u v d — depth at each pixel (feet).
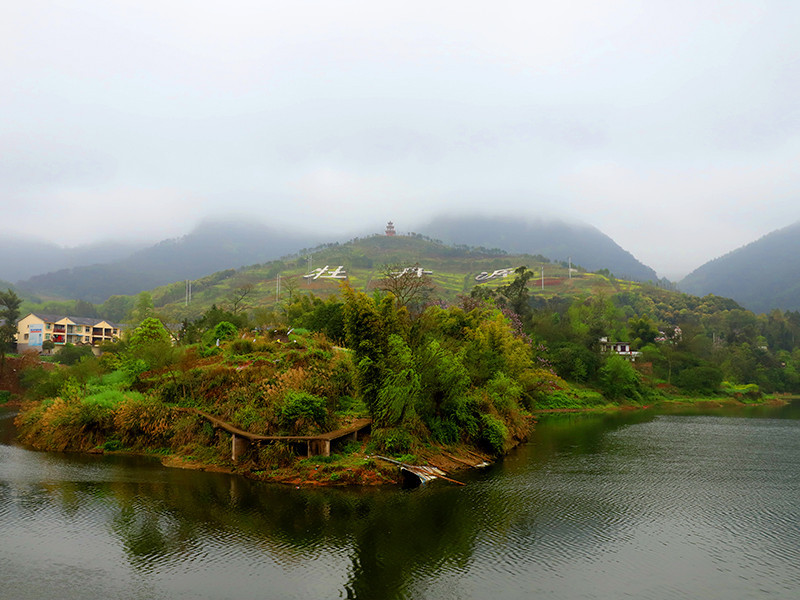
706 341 557.74
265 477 122.42
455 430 158.30
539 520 103.50
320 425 133.69
